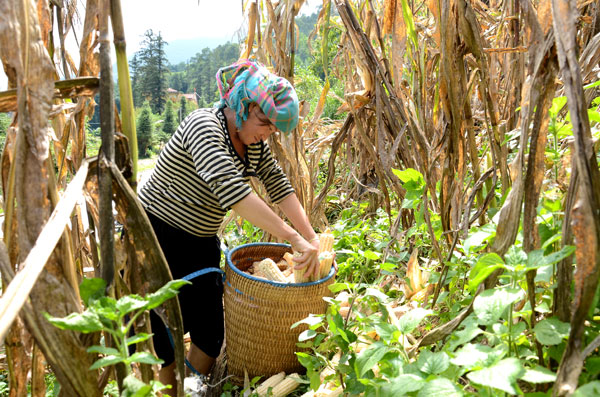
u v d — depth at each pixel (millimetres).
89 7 1260
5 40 924
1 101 978
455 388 986
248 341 2502
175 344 1158
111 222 1023
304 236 2670
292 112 2225
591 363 958
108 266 1021
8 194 1023
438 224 2291
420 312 1418
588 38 1861
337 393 1917
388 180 2877
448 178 2004
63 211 884
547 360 1177
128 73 1088
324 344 2109
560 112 1932
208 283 2613
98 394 976
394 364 1309
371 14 2830
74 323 828
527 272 1082
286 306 2385
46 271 945
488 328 1285
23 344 1098
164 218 2395
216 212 2443
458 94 1893
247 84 2197
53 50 1615
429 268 2545
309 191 3584
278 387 2330
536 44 1131
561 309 1044
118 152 1116
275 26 3123
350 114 3393
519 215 1152
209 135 2209
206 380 2771
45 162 964
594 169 895
